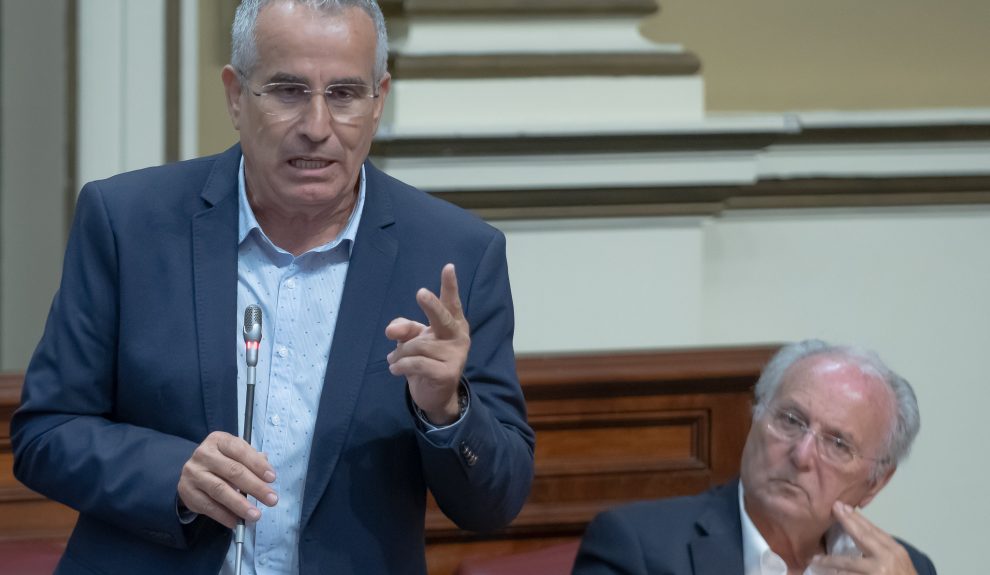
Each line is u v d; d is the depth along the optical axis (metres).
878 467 9.16
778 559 9.16
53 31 16.20
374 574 7.53
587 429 12.76
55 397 7.62
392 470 7.59
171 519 7.17
